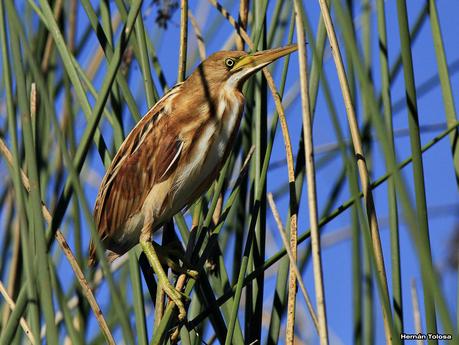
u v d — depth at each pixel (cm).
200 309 700
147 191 785
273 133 641
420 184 566
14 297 808
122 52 550
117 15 907
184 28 683
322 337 498
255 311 638
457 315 597
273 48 725
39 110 795
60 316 771
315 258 509
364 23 786
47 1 633
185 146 789
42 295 462
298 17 523
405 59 576
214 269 692
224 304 650
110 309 830
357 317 661
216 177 810
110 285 435
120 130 661
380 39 659
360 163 573
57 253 862
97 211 822
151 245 750
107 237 822
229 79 800
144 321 592
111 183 806
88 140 536
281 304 644
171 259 754
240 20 745
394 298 604
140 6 558
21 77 481
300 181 650
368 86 441
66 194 539
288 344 560
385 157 428
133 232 795
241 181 668
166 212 780
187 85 815
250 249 591
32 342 580
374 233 568
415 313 617
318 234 511
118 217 803
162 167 784
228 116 800
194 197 809
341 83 573
